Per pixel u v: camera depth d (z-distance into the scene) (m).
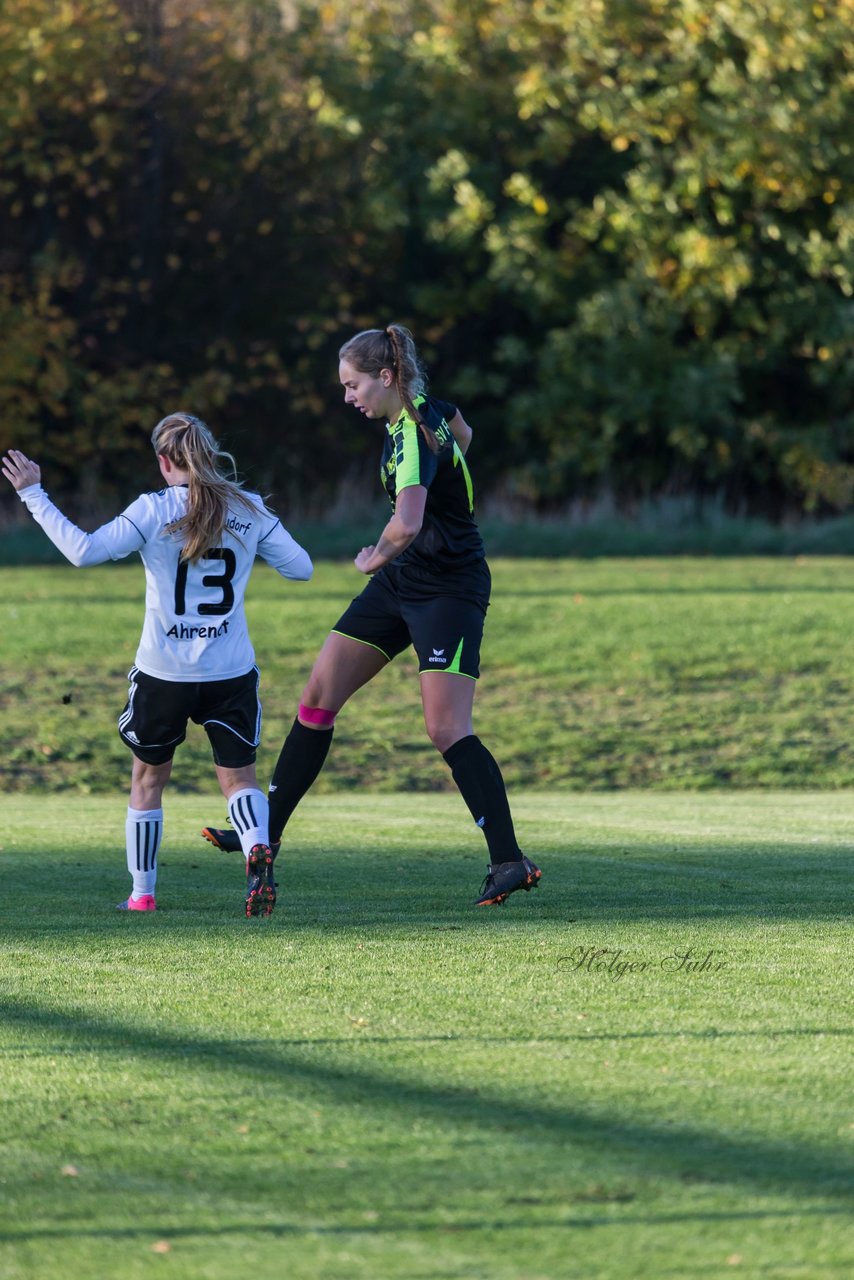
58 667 50.03
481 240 99.38
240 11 97.19
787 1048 12.20
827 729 44.56
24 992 14.15
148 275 96.62
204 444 17.83
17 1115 10.57
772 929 17.31
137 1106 10.77
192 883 20.84
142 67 93.25
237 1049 12.19
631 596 62.97
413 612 18.84
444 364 104.06
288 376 98.94
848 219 93.62
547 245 99.81
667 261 95.50
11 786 38.09
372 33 100.06
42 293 90.81
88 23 90.38
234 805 18.19
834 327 95.50
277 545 18.41
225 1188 9.22
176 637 17.86
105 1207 8.93
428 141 100.12
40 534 89.00
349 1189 9.20
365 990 14.18
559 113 97.94
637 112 93.44
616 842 25.42
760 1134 10.16
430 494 18.55
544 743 43.16
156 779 18.67
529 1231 8.57
